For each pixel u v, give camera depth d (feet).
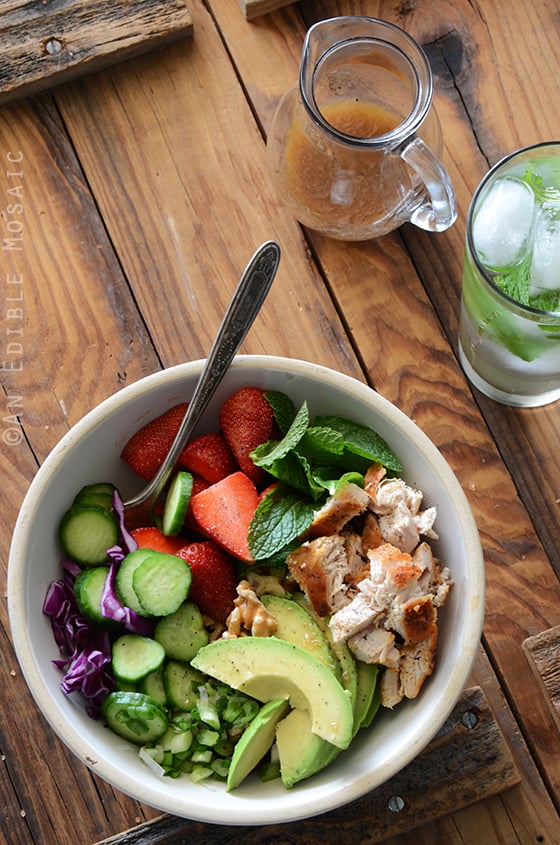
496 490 2.42
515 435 2.44
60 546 2.18
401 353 2.46
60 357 2.45
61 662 2.10
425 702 2.05
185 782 2.07
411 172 2.30
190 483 2.17
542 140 2.51
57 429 2.43
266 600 2.15
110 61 2.52
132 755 2.07
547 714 2.35
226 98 2.52
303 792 2.02
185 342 2.46
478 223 2.23
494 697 2.35
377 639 2.09
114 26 2.49
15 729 2.34
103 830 2.31
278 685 2.04
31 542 2.07
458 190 2.50
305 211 2.38
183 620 2.14
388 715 2.13
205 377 2.13
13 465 2.42
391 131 2.23
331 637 2.12
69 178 2.50
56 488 2.12
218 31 2.54
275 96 2.52
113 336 2.46
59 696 2.03
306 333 2.46
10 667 2.36
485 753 2.30
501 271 2.23
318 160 2.28
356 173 2.27
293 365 2.15
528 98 2.52
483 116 2.52
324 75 2.34
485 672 2.36
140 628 2.13
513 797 2.32
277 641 2.05
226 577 2.18
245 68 2.53
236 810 1.97
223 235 2.48
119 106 2.52
